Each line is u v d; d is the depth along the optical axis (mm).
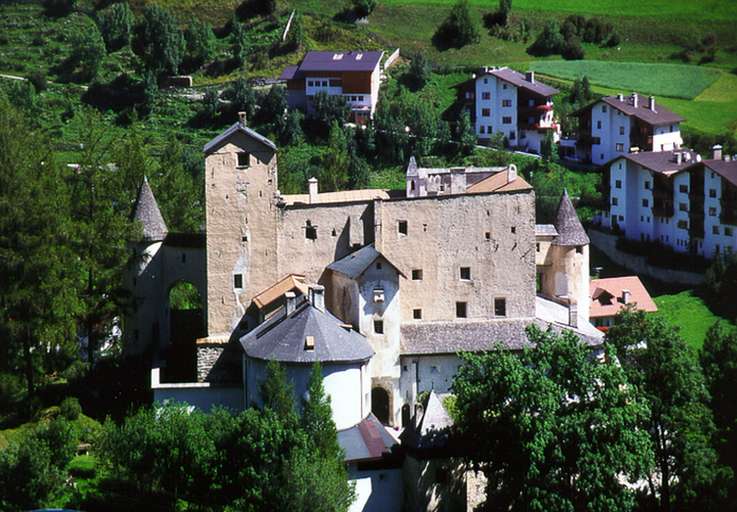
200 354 142125
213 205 143750
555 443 117688
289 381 129000
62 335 143625
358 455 125812
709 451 127125
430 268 145625
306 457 118625
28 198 145625
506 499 119312
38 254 143250
